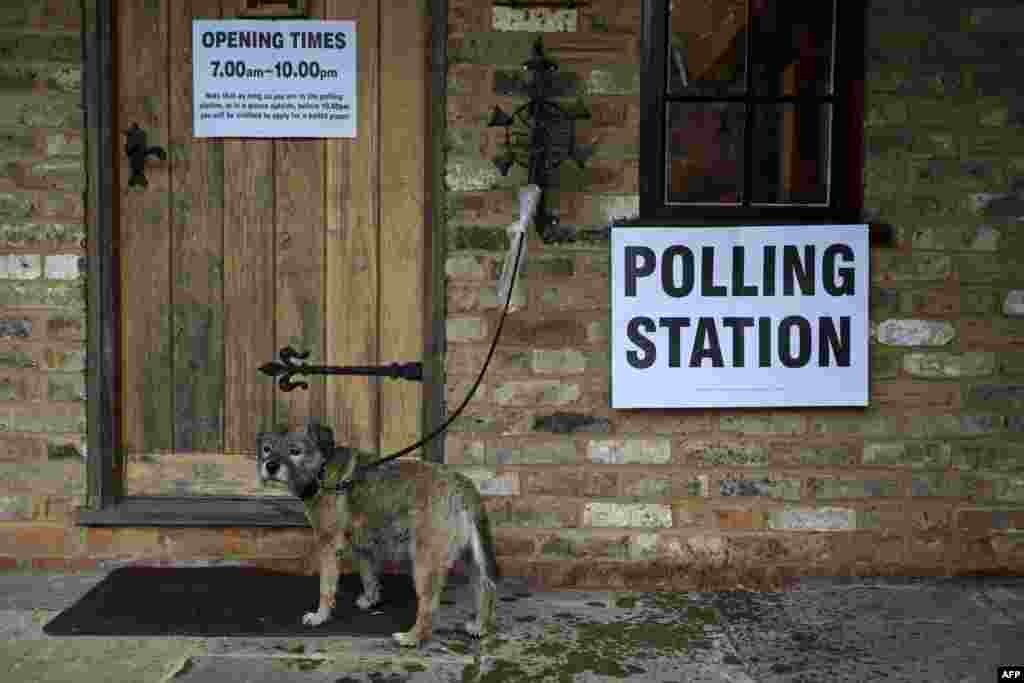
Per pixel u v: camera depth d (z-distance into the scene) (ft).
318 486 12.92
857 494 15.05
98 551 15.15
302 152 15.29
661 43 14.82
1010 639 13.07
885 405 15.01
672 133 15.12
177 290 15.39
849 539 15.06
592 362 14.88
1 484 14.99
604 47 14.69
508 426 14.89
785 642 12.96
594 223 14.79
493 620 13.53
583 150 14.73
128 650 12.42
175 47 15.08
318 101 15.21
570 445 14.93
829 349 14.85
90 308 14.94
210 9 15.06
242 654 12.37
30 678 11.69
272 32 15.10
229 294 15.43
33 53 14.62
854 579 15.08
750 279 14.78
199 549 15.25
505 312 14.52
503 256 14.79
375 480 12.92
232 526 15.17
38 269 14.82
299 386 15.37
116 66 15.05
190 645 12.60
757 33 15.14
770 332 14.84
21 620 13.29
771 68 15.19
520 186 14.74
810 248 14.76
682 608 14.12
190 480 15.55
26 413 14.96
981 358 15.01
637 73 14.71
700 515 15.01
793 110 15.19
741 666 12.24
